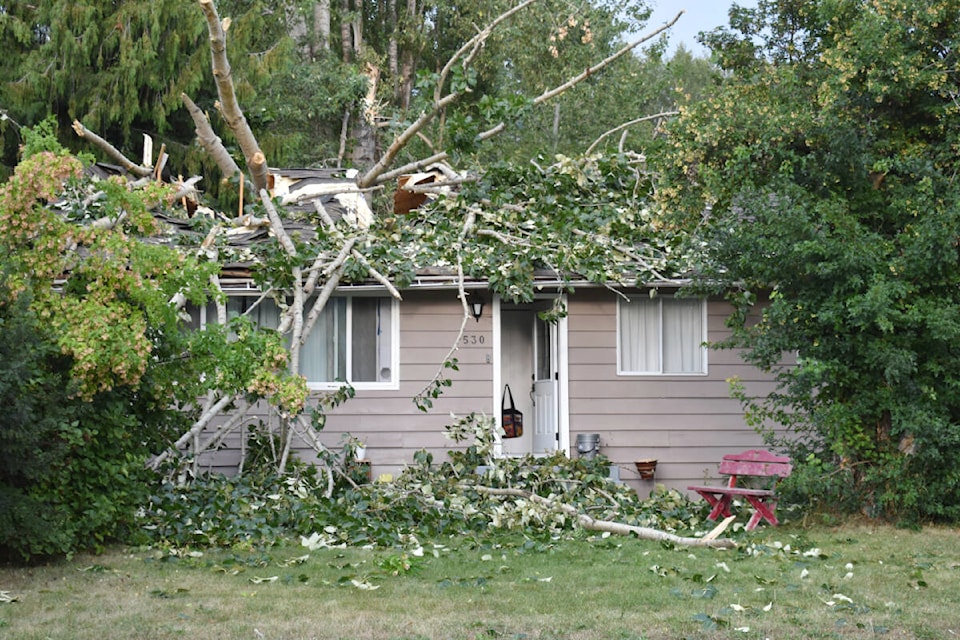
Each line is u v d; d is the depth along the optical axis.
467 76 12.98
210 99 24.50
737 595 7.82
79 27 22.91
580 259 13.14
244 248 13.32
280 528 10.41
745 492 11.34
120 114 23.06
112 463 9.34
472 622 6.85
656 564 9.11
